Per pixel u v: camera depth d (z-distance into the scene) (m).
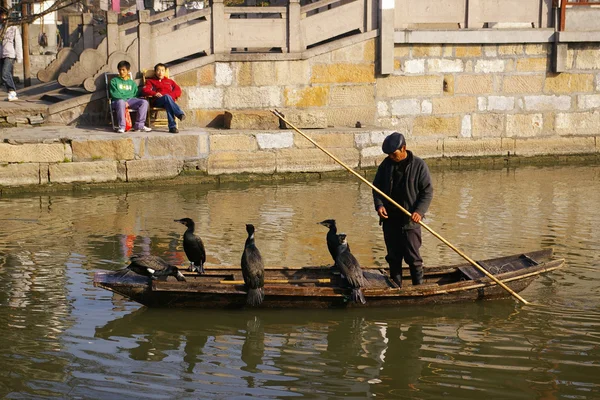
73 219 13.12
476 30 19.14
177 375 7.16
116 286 8.53
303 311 8.91
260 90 18.05
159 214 13.55
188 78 17.62
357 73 18.62
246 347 7.84
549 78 19.91
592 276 10.14
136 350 7.72
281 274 9.44
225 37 17.89
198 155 16.53
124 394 6.74
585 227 12.76
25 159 15.30
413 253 9.05
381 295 8.80
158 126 17.30
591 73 20.12
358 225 12.87
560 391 6.88
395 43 18.70
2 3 19.25
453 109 19.41
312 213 13.80
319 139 17.36
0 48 18.56
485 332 8.24
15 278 9.91
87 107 17.28
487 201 14.85
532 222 13.09
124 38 17.92
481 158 19.69
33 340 7.92
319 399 6.70
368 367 7.37
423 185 8.91
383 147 8.81
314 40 18.34
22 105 17.58
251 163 16.97
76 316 8.63
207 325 8.44
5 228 12.45
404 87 19.00
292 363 7.46
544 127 20.03
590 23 19.84
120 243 11.59
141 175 16.08
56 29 33.66
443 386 6.97
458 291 9.04
